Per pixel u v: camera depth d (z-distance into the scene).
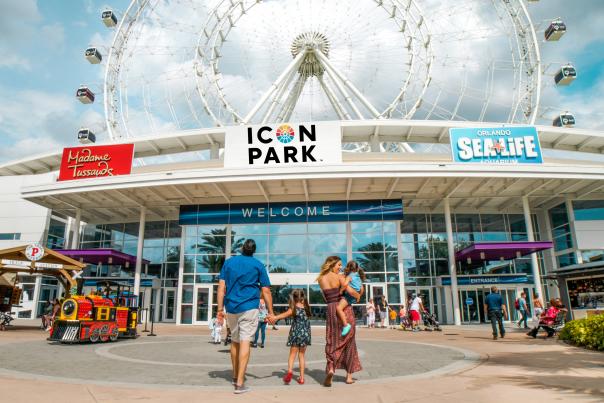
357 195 29.11
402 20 39.41
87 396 5.29
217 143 35.59
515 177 25.56
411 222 32.66
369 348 12.57
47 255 18.64
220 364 8.88
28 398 5.10
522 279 28.53
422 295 31.16
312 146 26.41
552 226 33.31
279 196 29.28
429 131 33.56
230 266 6.06
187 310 28.09
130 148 29.09
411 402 4.97
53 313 19.38
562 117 36.31
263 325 13.52
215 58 39.19
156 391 5.71
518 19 38.00
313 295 27.45
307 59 39.34
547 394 5.33
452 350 11.37
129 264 32.09
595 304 15.21
